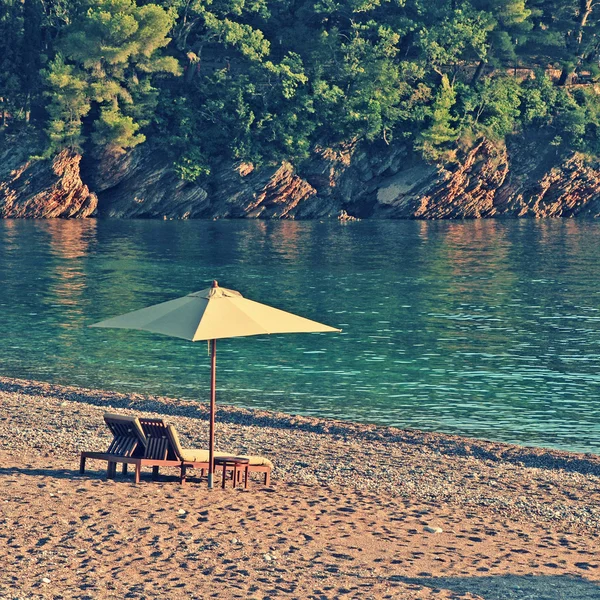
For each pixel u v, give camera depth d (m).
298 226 164.25
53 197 172.62
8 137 175.00
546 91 196.25
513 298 81.38
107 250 119.12
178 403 41.03
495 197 192.50
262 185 179.50
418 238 141.75
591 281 93.50
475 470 31.14
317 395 45.16
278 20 193.75
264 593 18.23
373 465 31.03
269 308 24.92
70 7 176.25
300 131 181.50
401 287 87.81
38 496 24.08
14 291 81.38
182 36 185.62
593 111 197.62
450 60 187.88
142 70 176.25
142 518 22.72
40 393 42.97
